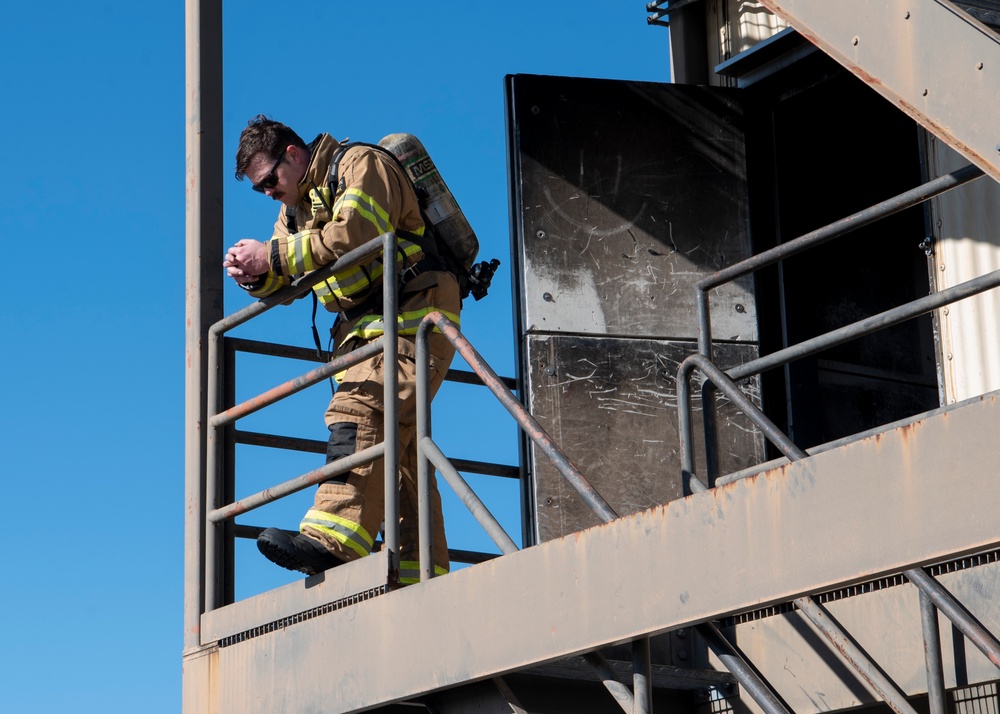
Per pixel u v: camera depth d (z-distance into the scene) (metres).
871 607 4.50
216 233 5.24
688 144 6.63
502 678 4.10
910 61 3.10
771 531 3.10
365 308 4.80
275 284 4.75
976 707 4.96
